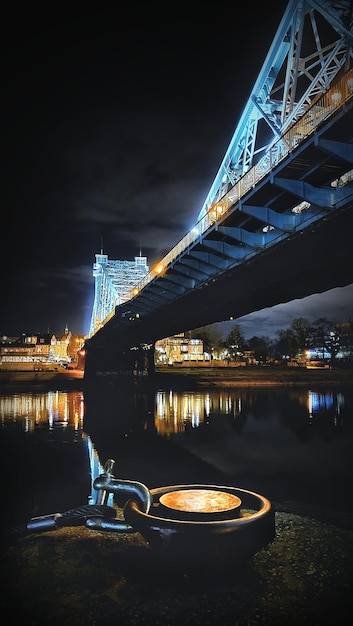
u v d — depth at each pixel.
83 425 32.56
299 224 17.77
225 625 5.53
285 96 17.23
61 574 6.79
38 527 8.25
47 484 15.80
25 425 32.53
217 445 24.91
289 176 16.34
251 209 18.58
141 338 65.62
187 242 25.59
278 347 149.62
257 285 24.44
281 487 15.84
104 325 61.56
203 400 55.03
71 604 6.01
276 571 6.82
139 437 27.47
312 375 91.25
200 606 5.91
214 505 7.21
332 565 7.05
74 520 7.90
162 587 6.32
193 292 29.53
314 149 14.26
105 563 7.06
